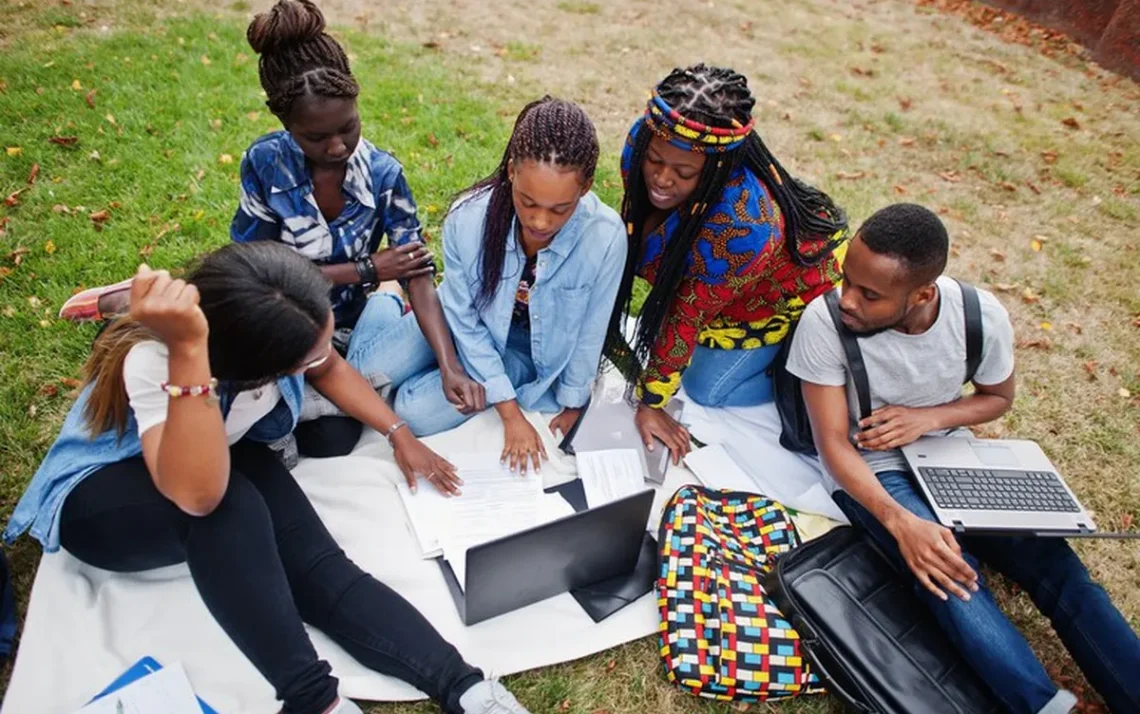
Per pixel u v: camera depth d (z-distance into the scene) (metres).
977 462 2.51
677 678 2.24
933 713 2.13
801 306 2.83
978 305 2.42
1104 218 4.75
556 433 2.91
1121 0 6.74
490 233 2.47
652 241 2.60
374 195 2.66
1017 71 6.65
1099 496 3.04
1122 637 2.19
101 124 4.27
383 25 5.89
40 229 3.59
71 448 2.10
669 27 6.60
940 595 2.21
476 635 2.30
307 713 1.95
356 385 2.57
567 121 2.07
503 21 6.25
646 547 2.57
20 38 4.97
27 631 2.12
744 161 2.34
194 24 5.43
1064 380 3.54
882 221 2.16
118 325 1.96
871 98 5.88
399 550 2.45
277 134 2.48
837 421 2.53
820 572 2.35
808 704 2.29
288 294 1.83
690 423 3.09
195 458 1.76
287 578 2.14
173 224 3.73
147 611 2.22
